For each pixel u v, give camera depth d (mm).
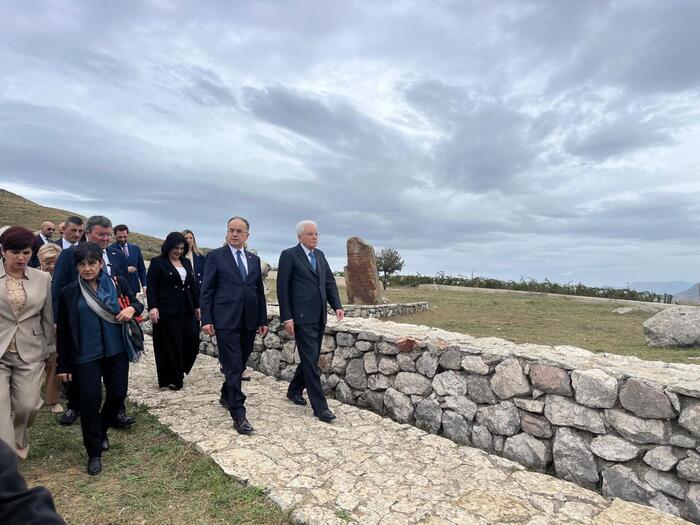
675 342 8141
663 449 3205
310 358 4629
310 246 4840
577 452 3582
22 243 3328
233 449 3795
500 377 4094
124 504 3027
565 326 10820
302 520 2805
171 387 5602
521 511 2973
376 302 13555
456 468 3586
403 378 4867
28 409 3320
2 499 980
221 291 4512
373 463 3629
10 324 3293
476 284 24219
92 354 3484
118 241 7195
